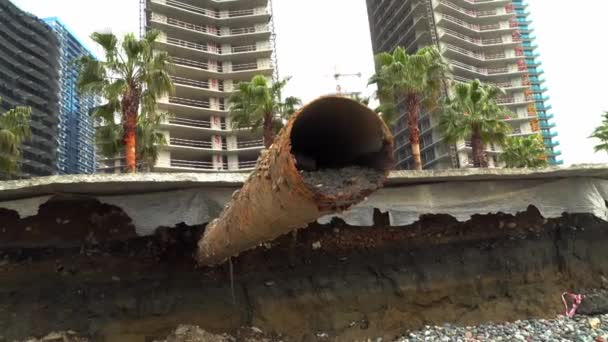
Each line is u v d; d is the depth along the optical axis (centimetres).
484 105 2289
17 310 646
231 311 712
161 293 702
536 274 809
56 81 6775
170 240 740
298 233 774
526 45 10244
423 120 5503
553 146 9500
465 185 727
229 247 447
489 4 6200
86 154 8369
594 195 770
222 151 4428
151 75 1717
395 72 2052
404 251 797
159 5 4591
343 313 734
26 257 677
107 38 1683
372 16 7494
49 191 596
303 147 247
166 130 4250
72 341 639
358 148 248
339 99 214
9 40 6025
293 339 698
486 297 779
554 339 656
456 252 807
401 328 732
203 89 4519
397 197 694
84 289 682
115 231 712
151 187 622
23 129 2273
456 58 5784
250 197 277
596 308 747
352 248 786
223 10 5009
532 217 854
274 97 2225
